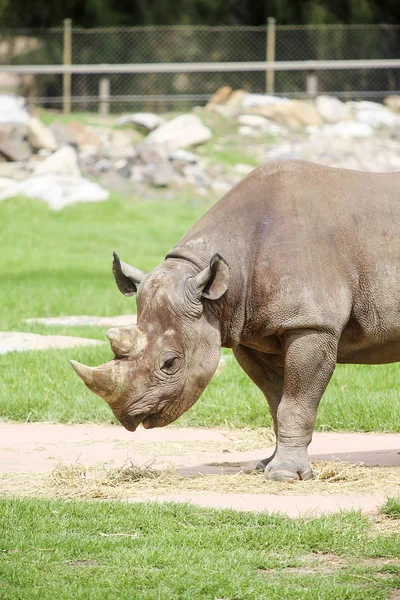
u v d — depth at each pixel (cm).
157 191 7400
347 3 10650
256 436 2339
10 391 2678
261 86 9656
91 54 9781
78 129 7950
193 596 1261
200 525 1534
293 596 1254
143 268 5056
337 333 1827
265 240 1842
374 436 2348
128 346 1733
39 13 10788
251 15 10844
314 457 2083
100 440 2297
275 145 8088
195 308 1769
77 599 1245
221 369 2939
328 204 1866
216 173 7681
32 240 6147
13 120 8038
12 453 2139
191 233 1883
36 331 3612
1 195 7062
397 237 1862
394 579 1312
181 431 2417
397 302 1856
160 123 8400
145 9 10650
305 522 1534
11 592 1264
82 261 5481
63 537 1466
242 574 1327
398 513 1593
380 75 9506
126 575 1325
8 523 1540
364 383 2772
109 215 6875
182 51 9712
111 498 1728
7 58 9906
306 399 1848
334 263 1836
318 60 9444
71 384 2742
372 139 8200
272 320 1825
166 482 1842
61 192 7050
